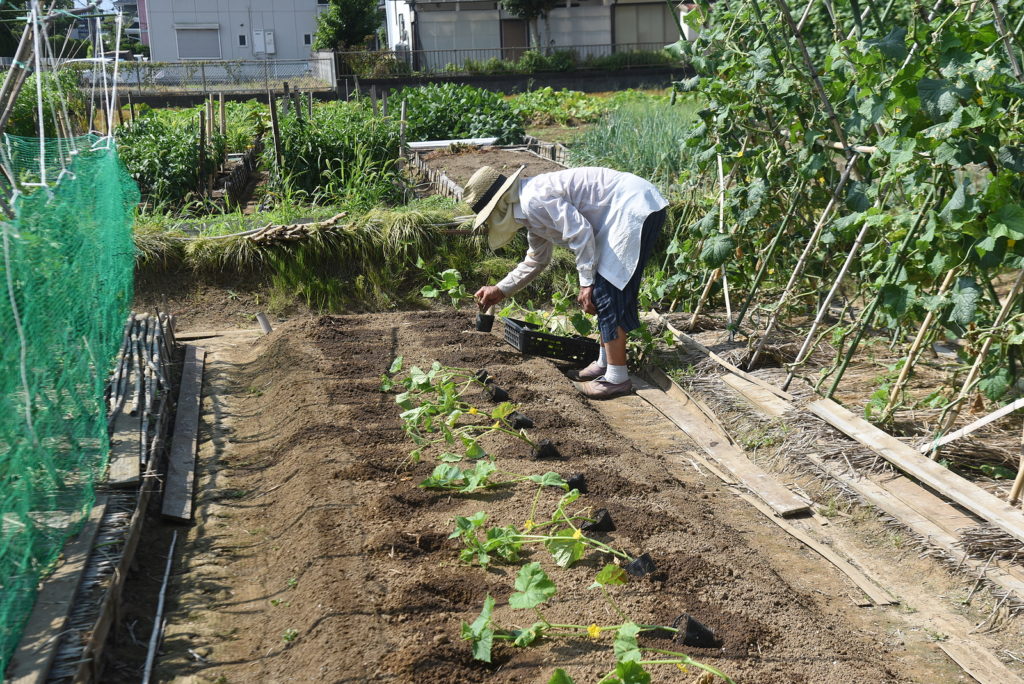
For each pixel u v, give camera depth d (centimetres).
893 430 473
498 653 277
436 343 604
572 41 3528
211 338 686
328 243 773
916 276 463
